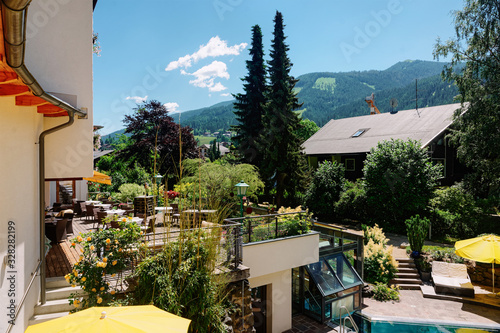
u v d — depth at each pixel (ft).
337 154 96.22
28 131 18.45
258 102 96.58
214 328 20.84
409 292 46.65
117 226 29.04
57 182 57.36
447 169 88.33
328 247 42.70
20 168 17.15
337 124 120.47
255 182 69.82
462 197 64.54
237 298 25.71
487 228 61.16
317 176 81.92
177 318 13.98
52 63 21.97
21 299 16.79
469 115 64.28
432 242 62.64
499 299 42.65
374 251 49.80
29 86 12.91
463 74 66.08
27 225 18.11
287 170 82.58
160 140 89.10
